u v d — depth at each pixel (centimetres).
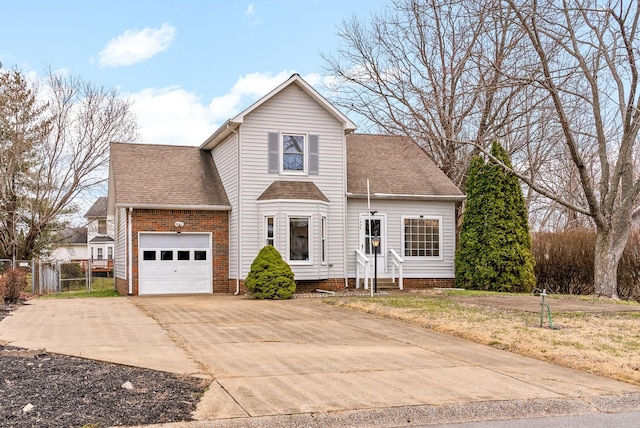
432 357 1018
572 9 1845
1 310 1648
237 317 1497
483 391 799
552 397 780
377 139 2805
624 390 827
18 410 664
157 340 1142
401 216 2441
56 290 2556
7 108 3184
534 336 1161
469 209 2434
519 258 2316
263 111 2205
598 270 2183
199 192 2295
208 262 2264
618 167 2152
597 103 2125
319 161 2269
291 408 704
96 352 1000
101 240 5716
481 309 1567
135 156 2427
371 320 1446
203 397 741
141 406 695
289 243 2148
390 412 702
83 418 646
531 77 1947
